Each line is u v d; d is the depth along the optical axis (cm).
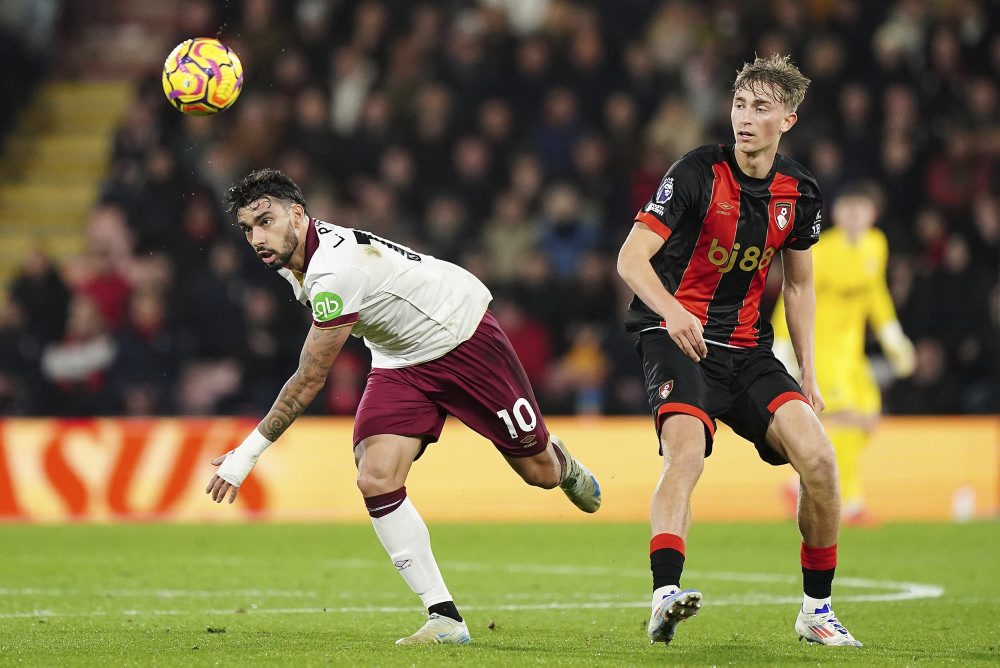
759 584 2964
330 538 4131
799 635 2009
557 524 4778
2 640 1958
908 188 5931
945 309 5578
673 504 1817
